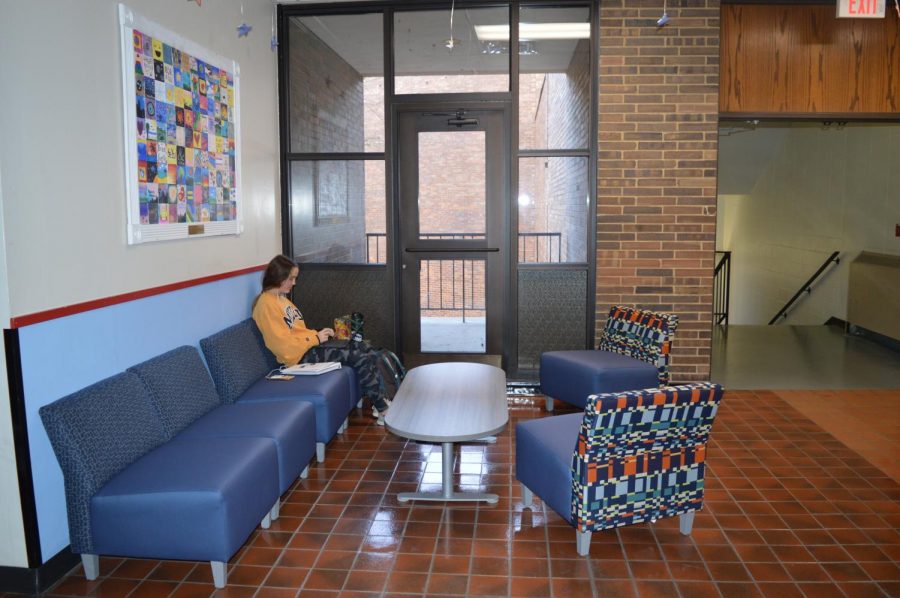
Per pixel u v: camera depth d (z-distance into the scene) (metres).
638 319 5.29
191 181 4.17
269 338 4.78
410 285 6.21
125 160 3.51
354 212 6.11
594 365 5.02
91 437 2.98
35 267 2.90
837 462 4.36
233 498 2.96
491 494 3.85
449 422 3.63
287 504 3.80
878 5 4.14
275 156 5.79
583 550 3.22
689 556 3.23
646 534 3.44
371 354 5.04
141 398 3.38
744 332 8.57
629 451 3.12
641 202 5.80
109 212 3.40
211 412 3.88
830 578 3.04
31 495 2.89
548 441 3.44
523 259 5.98
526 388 5.97
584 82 5.80
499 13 5.80
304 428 3.89
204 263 4.38
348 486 4.04
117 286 3.47
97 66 3.30
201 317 4.36
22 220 2.83
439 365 4.78
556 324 6.00
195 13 4.25
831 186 8.78
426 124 6.02
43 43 2.94
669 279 5.86
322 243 6.18
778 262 10.23
